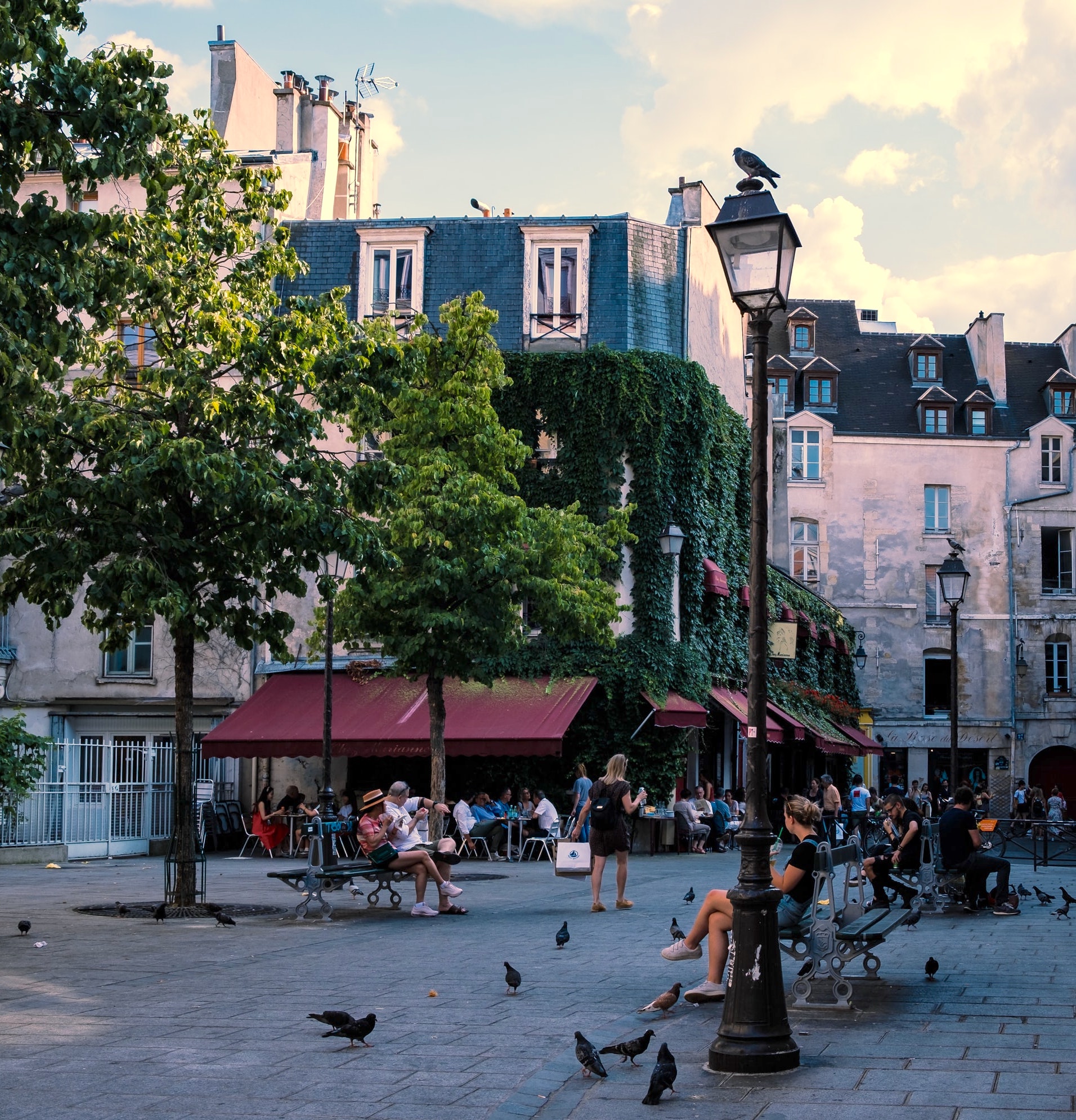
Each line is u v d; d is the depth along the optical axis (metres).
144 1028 8.80
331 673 24.56
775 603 40.41
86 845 26.75
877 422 59.34
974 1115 6.41
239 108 37.22
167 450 15.22
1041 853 28.33
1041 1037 8.32
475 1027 8.86
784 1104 6.77
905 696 57.16
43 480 16.05
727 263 8.42
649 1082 7.30
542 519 24.58
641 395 31.55
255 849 28.30
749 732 7.99
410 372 17.64
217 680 31.73
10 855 24.83
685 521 32.28
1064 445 58.38
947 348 63.06
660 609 31.03
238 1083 7.30
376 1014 9.27
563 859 16.89
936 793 56.75
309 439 17.16
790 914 9.87
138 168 13.46
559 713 28.86
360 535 16.81
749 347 47.50
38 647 32.41
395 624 23.36
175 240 16.58
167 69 13.25
